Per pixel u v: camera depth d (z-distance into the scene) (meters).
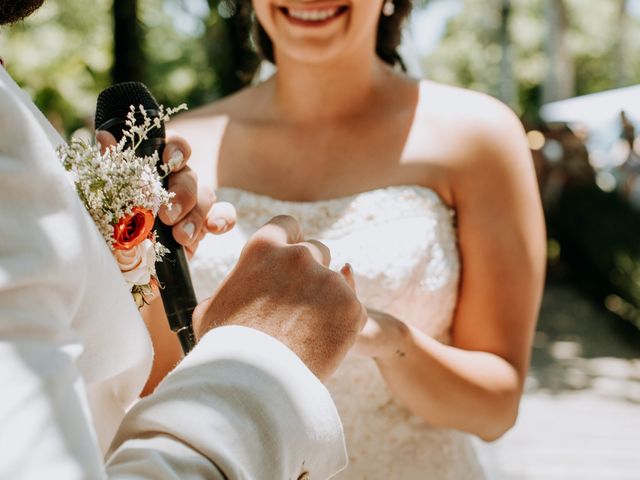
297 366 0.87
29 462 0.65
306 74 2.02
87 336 0.81
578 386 7.77
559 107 19.66
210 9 4.90
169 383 0.84
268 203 2.00
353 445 1.94
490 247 1.92
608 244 10.65
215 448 0.77
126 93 1.27
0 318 0.69
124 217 1.03
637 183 12.66
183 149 1.25
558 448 5.95
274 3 1.92
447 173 1.95
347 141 2.04
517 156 1.95
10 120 0.74
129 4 5.16
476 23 36.28
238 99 2.21
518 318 1.90
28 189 0.74
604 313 10.68
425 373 1.73
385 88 2.08
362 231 1.92
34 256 0.72
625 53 33.06
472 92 2.05
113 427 1.02
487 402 1.79
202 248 1.97
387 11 2.20
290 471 0.83
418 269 1.90
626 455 5.84
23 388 0.67
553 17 26.11
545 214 13.56
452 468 1.96
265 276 0.94
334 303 0.93
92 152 1.05
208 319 0.94
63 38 13.72
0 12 0.95
